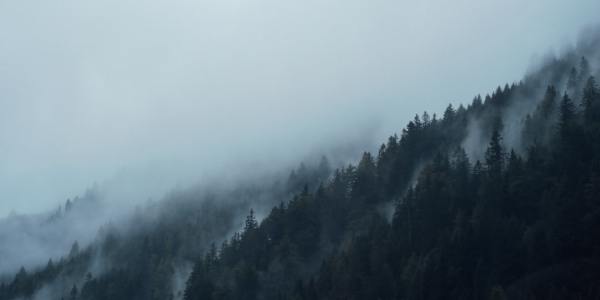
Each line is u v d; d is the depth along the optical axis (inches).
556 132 5497.1
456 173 5625.0
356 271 5182.1
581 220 4343.0
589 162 4840.1
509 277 4343.0
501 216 4825.3
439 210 5226.4
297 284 5575.8
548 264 4271.7
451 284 4473.4
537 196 4869.6
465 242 4653.1
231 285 6264.8
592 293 3924.7
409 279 4741.6
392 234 5280.5
